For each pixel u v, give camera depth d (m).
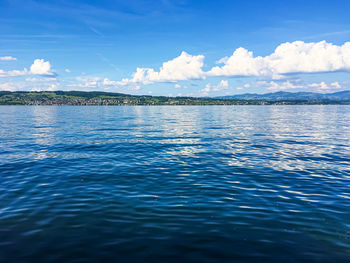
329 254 6.03
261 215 8.23
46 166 14.89
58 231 7.07
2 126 41.44
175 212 8.43
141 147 21.80
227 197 9.91
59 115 81.31
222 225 7.51
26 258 5.81
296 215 8.24
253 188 11.05
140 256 5.93
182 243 6.50
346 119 62.25
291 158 17.39
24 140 25.48
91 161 16.33
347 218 8.02
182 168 14.57
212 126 42.84
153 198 9.74
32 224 7.49
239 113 98.38
